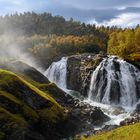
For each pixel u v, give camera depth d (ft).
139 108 403.54
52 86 357.82
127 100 458.91
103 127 291.99
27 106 270.26
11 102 260.21
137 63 511.40
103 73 472.85
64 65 524.93
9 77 287.69
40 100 286.46
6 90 274.36
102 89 463.83
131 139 170.30
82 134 277.23
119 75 474.90
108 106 416.05
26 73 392.27
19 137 231.50
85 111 319.47
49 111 280.31
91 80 478.59
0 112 242.99
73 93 479.82
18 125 237.45
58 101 336.90
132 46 636.48
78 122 295.48
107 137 183.11
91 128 296.51
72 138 268.21
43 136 260.83
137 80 477.36
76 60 524.52
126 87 468.34
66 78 511.81
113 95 458.50
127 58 530.27
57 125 273.95
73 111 313.53
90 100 462.60
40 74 403.54
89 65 499.51
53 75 531.91
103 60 493.36
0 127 232.32
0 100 257.14
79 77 495.41
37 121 262.26
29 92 285.84
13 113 255.09
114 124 307.99
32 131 248.52
